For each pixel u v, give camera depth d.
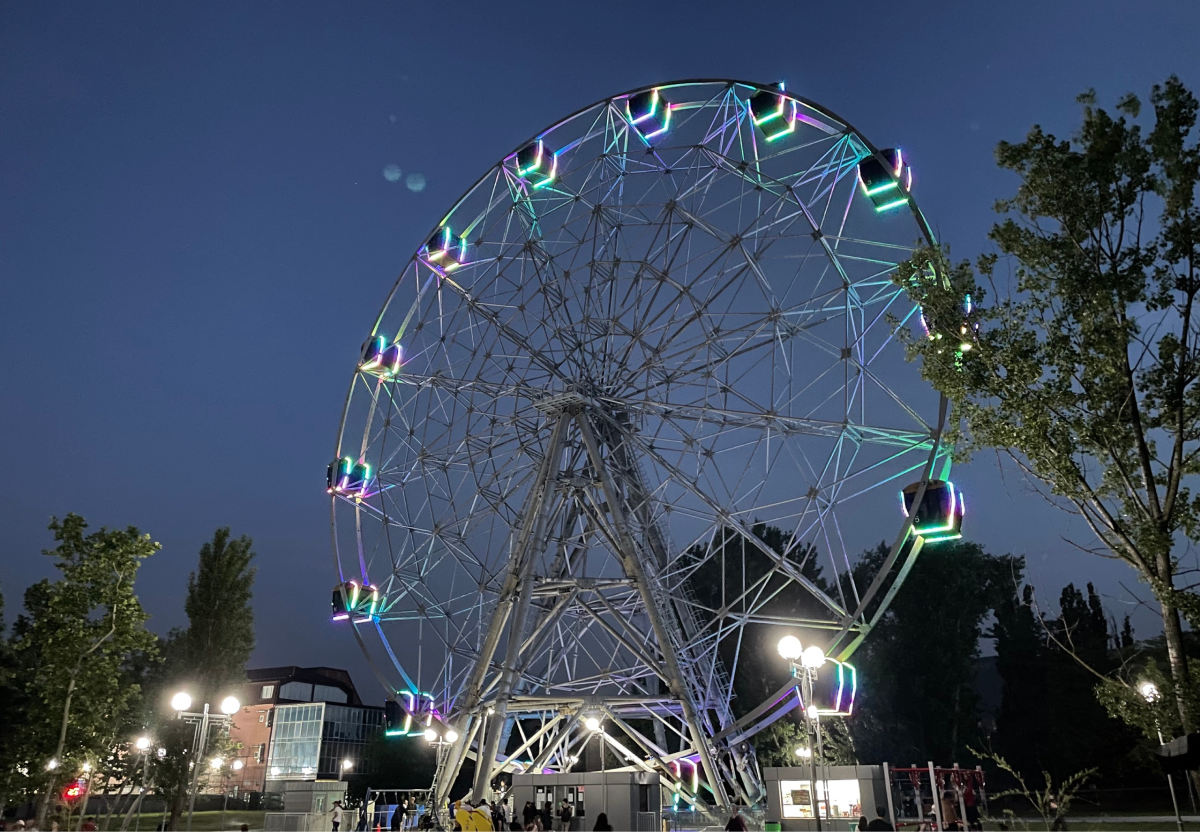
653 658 41.41
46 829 30.62
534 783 34.47
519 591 38.34
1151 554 16.11
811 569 71.56
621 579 38.75
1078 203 17.27
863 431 34.34
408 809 44.78
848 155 35.69
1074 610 62.75
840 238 34.91
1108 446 16.84
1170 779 16.08
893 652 65.56
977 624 66.81
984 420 18.22
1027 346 17.75
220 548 51.19
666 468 38.75
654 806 33.44
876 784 30.45
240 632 50.25
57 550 30.36
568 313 41.78
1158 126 16.88
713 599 73.00
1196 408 16.72
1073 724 58.16
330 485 44.97
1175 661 15.86
